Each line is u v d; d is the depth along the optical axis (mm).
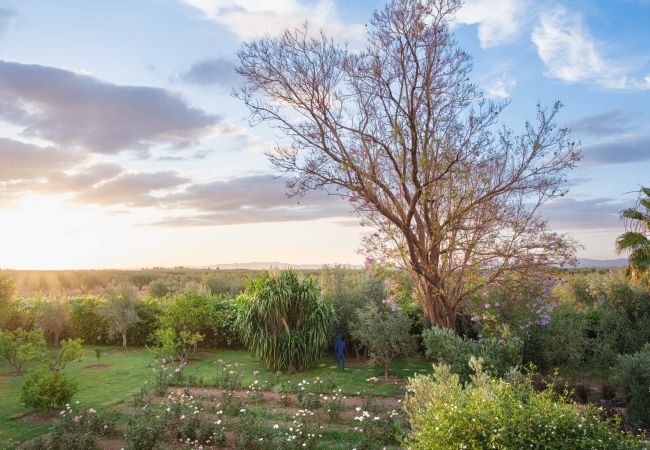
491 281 11492
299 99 10516
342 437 6949
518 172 10844
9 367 12445
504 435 4250
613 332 12312
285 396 8984
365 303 13680
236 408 8070
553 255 11211
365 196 10523
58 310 16203
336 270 16344
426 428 4785
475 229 11070
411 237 10641
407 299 13234
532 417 4445
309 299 12070
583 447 4199
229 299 15781
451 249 11398
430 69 10086
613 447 4309
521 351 11562
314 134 10469
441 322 11914
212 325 14891
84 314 16688
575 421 4445
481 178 10898
